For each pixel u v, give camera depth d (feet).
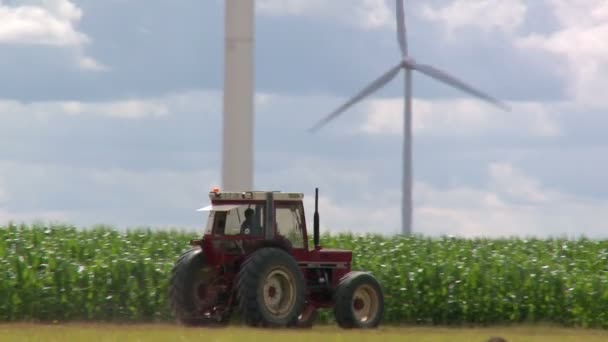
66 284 304.50
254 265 242.78
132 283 308.81
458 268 333.62
